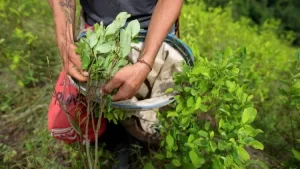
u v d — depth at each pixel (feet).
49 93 8.58
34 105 8.17
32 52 9.41
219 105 5.19
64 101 5.14
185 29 10.94
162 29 4.80
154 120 5.97
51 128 5.71
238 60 6.05
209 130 5.32
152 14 5.19
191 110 4.86
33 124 7.77
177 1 4.95
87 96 4.37
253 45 12.35
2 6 9.43
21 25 9.86
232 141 4.46
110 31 4.13
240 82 7.18
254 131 4.56
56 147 7.04
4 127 7.71
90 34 4.25
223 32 13.50
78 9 11.37
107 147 6.87
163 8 4.91
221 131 4.79
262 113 8.59
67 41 4.88
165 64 5.34
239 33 14.07
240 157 4.57
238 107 5.00
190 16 11.92
